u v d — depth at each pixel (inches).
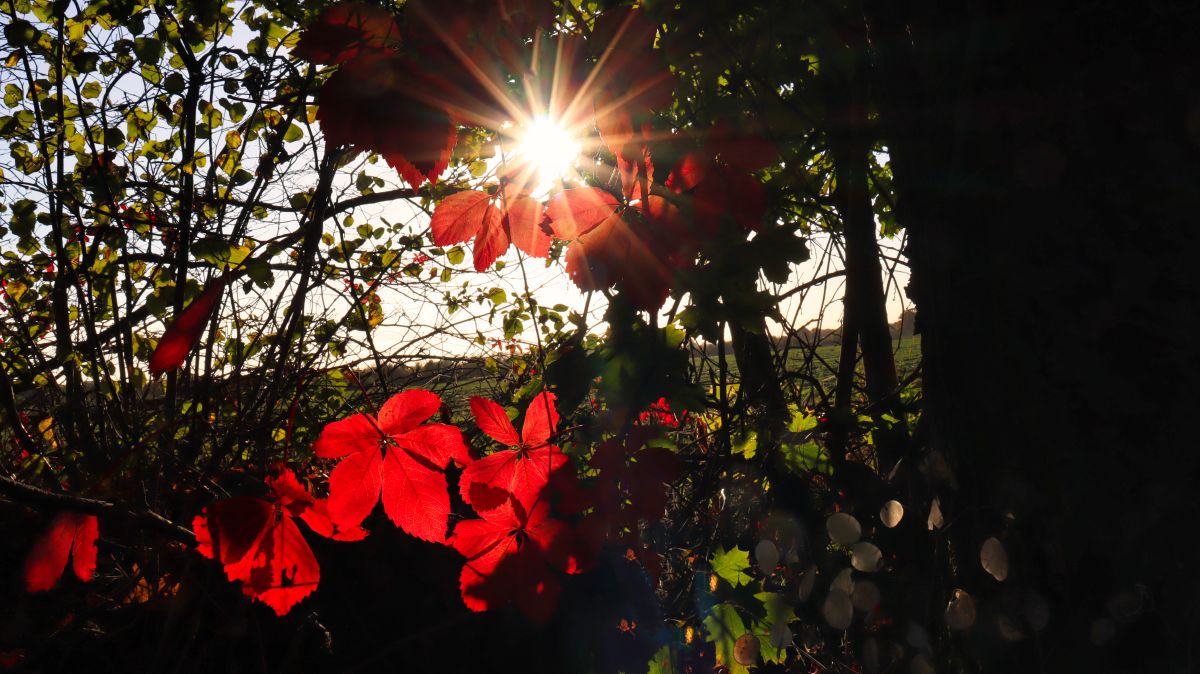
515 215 29.8
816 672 50.3
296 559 25.5
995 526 29.6
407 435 26.4
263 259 51.6
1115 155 26.3
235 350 64.3
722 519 57.3
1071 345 27.1
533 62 27.7
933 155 31.4
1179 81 25.5
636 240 30.2
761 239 33.2
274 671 41.0
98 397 56.9
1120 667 26.5
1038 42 27.5
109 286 61.8
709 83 40.0
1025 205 27.7
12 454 51.6
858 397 71.6
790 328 61.8
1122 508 26.4
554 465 28.5
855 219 54.1
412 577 44.9
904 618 42.3
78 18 63.2
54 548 26.3
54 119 66.9
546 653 43.7
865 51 41.9
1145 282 25.8
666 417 45.7
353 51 26.5
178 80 62.4
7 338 67.0
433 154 26.2
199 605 38.7
